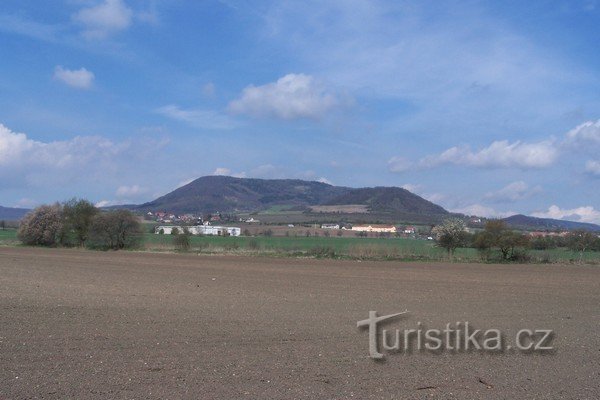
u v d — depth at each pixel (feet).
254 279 127.75
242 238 429.38
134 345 50.16
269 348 50.08
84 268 152.56
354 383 39.34
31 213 290.76
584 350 52.13
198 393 36.32
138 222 275.18
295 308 77.56
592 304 88.94
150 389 36.96
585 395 37.86
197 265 173.88
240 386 38.01
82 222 281.95
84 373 40.52
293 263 190.90
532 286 119.85
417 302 86.94
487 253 221.25
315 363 44.91
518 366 45.50
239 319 66.18
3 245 293.23
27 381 38.40
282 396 36.09
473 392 37.91
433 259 219.82
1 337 52.85
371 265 186.60
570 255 240.73
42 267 152.87
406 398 36.24
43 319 63.67
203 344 51.21
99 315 67.41
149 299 84.69
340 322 65.26
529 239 219.82
